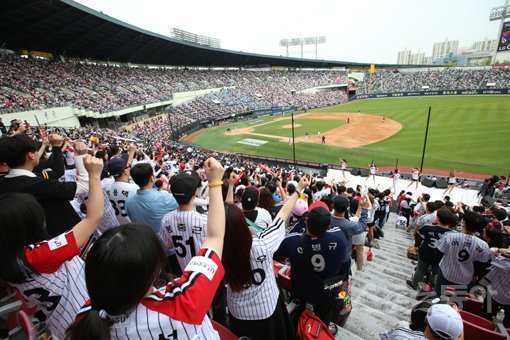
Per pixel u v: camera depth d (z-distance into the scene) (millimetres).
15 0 28766
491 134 32062
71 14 34594
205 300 1618
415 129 38750
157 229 4152
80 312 1760
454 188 20172
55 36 38625
